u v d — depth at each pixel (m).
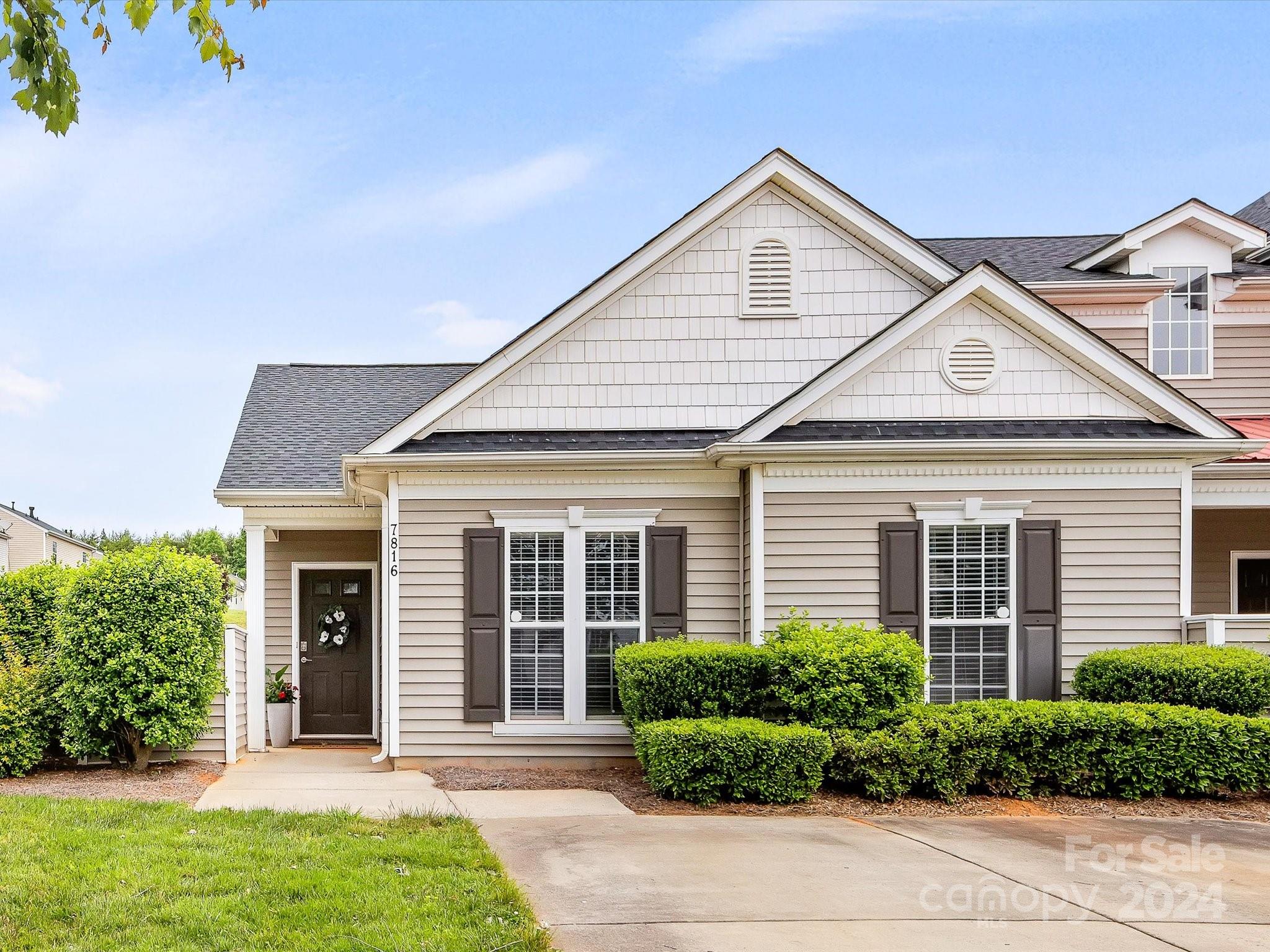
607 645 10.78
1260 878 6.34
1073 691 10.24
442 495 10.84
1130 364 10.50
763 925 5.22
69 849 6.42
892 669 8.91
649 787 9.40
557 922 5.24
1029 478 10.44
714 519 10.90
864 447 10.08
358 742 13.46
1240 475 11.55
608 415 11.30
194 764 10.45
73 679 9.66
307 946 4.80
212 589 10.25
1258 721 8.84
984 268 10.48
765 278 11.45
